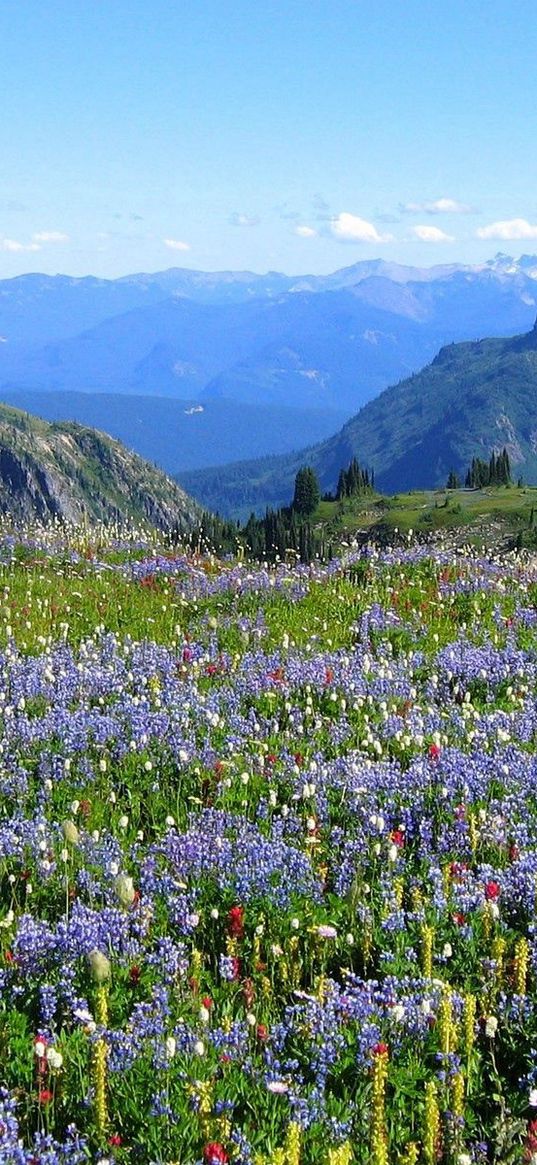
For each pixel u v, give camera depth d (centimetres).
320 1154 615
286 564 2528
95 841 1001
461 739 1326
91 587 2256
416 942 855
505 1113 678
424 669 1656
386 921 866
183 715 1366
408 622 1930
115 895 896
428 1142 615
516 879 927
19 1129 638
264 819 1097
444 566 2491
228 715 1413
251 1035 725
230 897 918
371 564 2456
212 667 1630
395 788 1150
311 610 2047
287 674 1557
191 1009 754
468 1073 699
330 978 798
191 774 1213
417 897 908
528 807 1120
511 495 15050
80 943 807
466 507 14150
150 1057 688
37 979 785
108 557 2716
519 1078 704
